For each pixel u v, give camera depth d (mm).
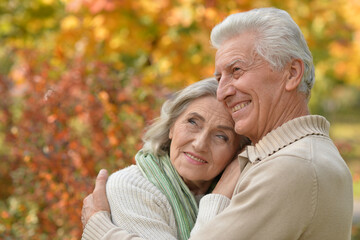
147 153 2295
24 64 4184
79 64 3857
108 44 5117
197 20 4637
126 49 5289
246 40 1848
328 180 1626
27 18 5668
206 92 2156
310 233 1603
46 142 3641
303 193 1585
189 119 2158
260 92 1832
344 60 8750
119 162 3535
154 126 2328
